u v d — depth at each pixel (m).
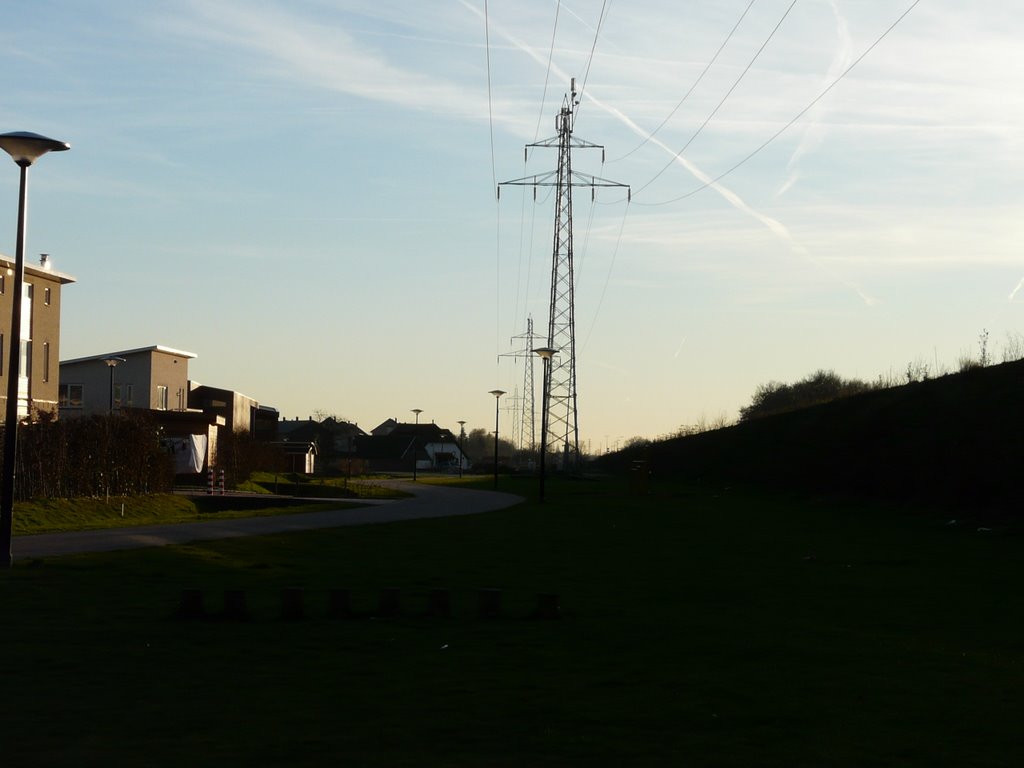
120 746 7.36
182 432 54.50
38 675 9.72
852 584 17.55
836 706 8.79
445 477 90.38
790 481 49.25
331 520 32.06
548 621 13.40
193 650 11.07
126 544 22.05
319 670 10.14
